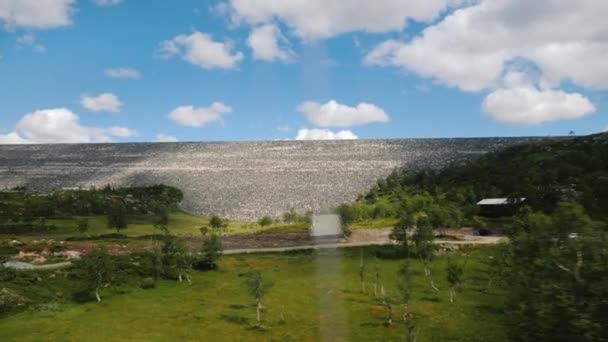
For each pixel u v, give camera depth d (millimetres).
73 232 126688
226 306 56688
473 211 124812
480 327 48281
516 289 40531
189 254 78688
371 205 152500
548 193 119250
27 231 126312
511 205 122750
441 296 60438
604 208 103000
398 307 55375
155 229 137000
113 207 167750
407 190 181125
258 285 54531
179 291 63938
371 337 45469
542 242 34594
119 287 64500
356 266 77812
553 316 31516
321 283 64188
